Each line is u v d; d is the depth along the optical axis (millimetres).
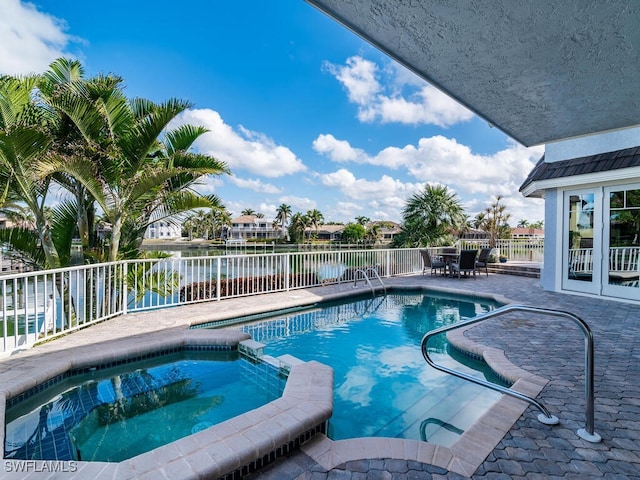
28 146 4441
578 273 7871
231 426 2422
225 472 2059
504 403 2877
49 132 4926
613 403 2871
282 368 3943
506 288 8906
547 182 8055
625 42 2436
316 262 9078
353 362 4586
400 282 9930
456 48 2561
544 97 3389
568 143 8016
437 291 9047
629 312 6117
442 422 3096
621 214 7047
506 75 2973
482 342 4559
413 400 3512
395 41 2496
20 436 2930
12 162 4516
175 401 3527
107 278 5574
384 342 5398
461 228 19031
